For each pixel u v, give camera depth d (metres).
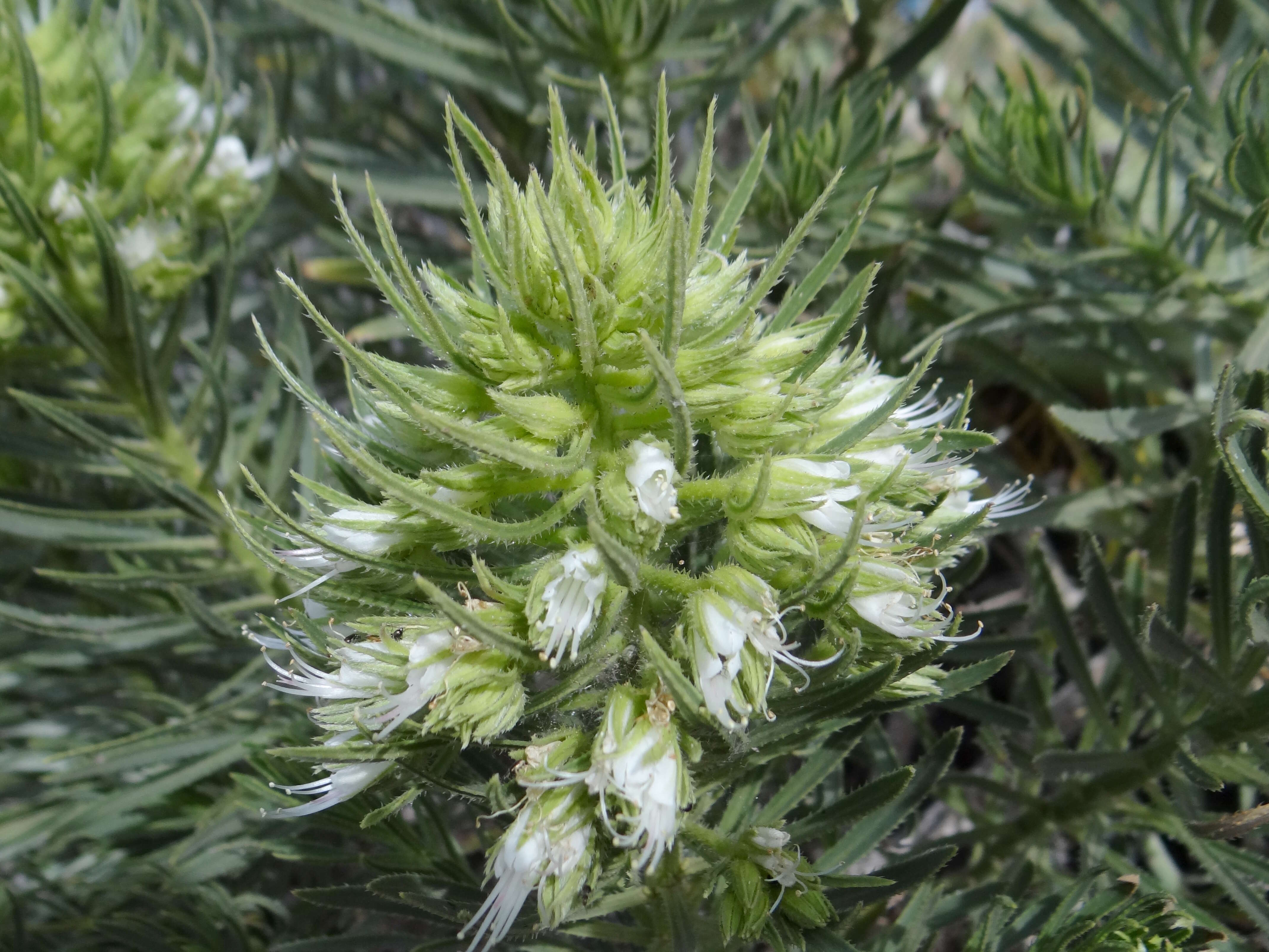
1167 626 0.17
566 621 0.14
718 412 0.14
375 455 0.15
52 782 0.20
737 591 0.14
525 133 0.28
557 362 0.14
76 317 0.19
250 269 0.30
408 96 0.35
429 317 0.13
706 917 0.18
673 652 0.14
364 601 0.15
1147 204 0.25
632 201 0.14
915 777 0.17
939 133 0.29
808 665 0.14
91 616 0.26
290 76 0.25
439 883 0.16
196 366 0.30
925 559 0.16
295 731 0.21
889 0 0.26
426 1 0.27
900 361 0.22
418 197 0.25
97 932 0.21
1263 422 0.16
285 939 0.21
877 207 0.25
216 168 0.21
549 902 0.14
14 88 0.19
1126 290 0.23
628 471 0.14
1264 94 0.20
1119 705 0.24
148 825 0.22
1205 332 0.23
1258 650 0.18
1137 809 0.19
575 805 0.14
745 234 0.23
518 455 0.13
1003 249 0.24
